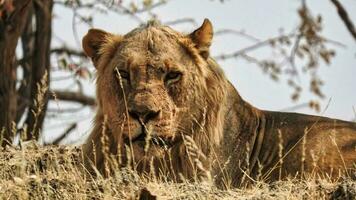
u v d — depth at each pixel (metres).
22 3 20.95
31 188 12.34
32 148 14.94
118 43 14.01
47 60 24.31
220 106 14.05
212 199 12.45
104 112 13.87
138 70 13.49
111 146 13.80
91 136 14.09
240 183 14.10
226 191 12.75
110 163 13.65
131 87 13.48
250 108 14.66
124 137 13.40
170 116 13.40
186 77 13.65
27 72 25.03
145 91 13.30
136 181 12.76
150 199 12.02
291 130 14.62
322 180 13.30
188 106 13.70
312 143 14.45
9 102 21.44
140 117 13.16
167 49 13.66
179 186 12.75
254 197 12.48
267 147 14.49
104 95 13.87
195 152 13.71
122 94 13.59
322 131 14.58
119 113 13.59
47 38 24.33
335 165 14.27
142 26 14.20
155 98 13.26
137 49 13.66
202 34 14.00
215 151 13.98
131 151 13.33
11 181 12.73
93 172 13.80
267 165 14.37
